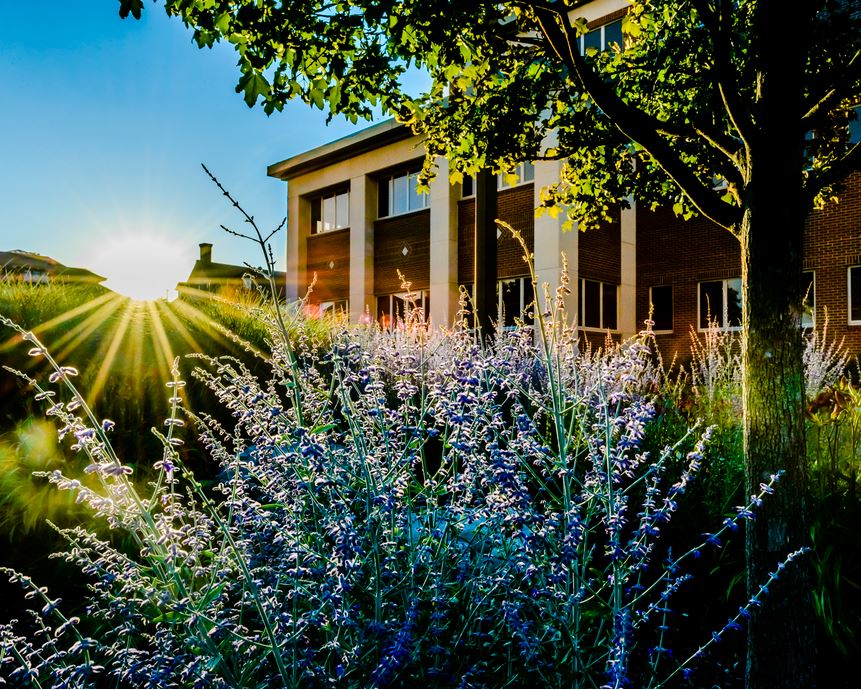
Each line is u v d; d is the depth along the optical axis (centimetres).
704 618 276
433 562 199
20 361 379
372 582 181
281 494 194
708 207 247
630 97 385
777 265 219
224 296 572
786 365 217
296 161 2244
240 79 281
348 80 308
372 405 202
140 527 170
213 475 379
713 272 1552
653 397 457
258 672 190
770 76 218
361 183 2081
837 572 247
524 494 176
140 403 397
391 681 165
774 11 214
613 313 1672
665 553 298
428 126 408
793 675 212
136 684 166
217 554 193
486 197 661
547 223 1510
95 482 292
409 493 205
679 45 340
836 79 235
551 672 179
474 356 200
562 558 174
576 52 249
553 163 1505
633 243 1708
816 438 349
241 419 211
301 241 2352
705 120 297
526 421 203
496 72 388
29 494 269
